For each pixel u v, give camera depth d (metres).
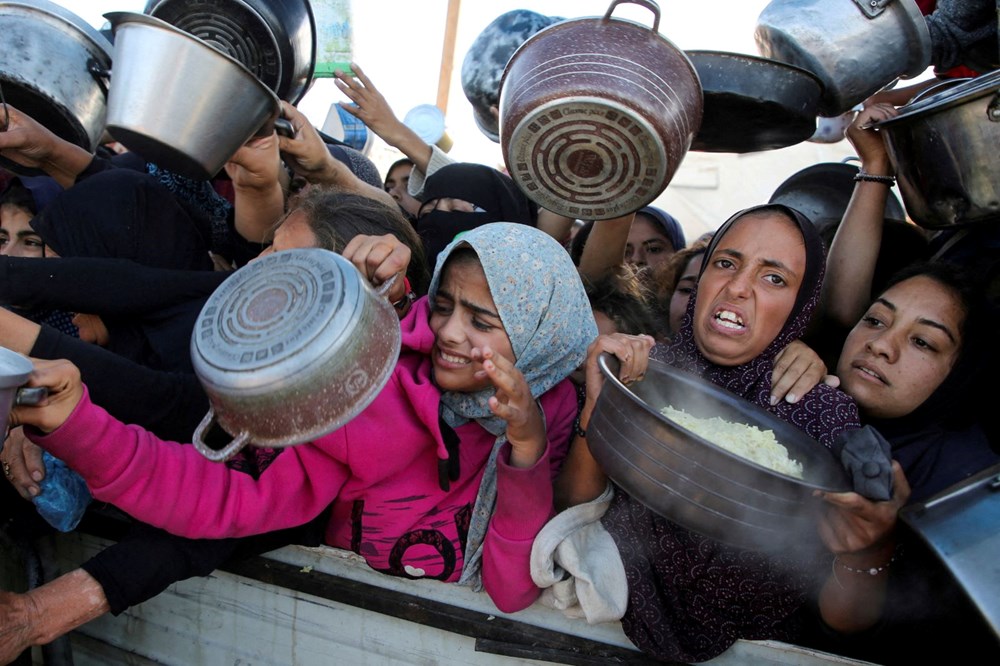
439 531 1.80
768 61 2.01
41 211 2.37
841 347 2.28
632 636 1.70
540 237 1.84
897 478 1.51
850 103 2.24
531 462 1.62
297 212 2.04
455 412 1.82
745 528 1.36
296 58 2.19
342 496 1.85
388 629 1.88
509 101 1.80
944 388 1.93
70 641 2.38
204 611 2.10
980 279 1.95
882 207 2.20
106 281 2.11
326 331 1.24
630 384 1.68
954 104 1.75
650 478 1.39
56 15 2.11
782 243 1.86
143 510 1.60
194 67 1.68
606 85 1.68
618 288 2.49
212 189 2.73
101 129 2.27
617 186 1.83
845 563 1.60
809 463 1.60
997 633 1.30
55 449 1.50
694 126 1.82
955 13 2.33
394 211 2.13
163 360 2.15
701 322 1.94
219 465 1.71
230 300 1.35
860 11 2.16
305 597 1.94
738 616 1.72
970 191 1.81
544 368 1.85
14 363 1.35
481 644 1.77
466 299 1.73
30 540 2.21
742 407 1.76
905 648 1.77
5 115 2.20
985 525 1.42
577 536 1.70
